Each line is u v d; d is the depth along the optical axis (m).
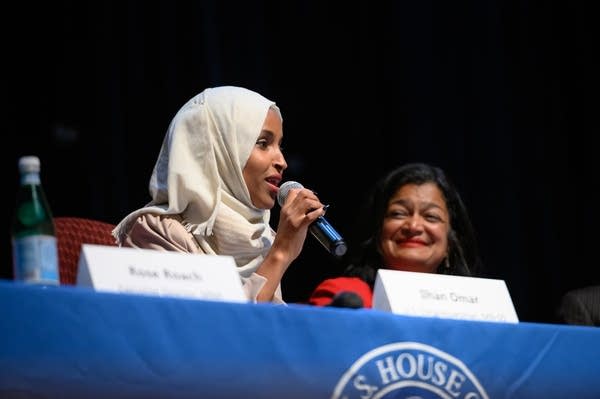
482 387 4.21
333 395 3.87
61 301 3.47
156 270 3.90
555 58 11.54
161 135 10.33
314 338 3.88
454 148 11.35
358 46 11.92
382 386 3.97
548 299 11.05
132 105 10.31
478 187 11.23
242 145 6.19
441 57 11.52
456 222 6.61
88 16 10.43
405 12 11.63
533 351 4.37
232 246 6.10
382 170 11.76
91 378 3.47
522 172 11.30
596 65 11.45
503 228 11.08
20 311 3.40
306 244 11.33
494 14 11.45
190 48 10.47
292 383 3.80
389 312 4.21
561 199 11.30
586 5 11.53
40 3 10.52
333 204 11.91
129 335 3.55
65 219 6.32
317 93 11.87
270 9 11.71
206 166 6.09
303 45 11.84
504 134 11.27
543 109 11.45
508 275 11.00
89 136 10.35
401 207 6.39
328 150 11.90
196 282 3.96
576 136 11.41
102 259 3.82
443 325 4.18
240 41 10.77
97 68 10.34
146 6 10.45
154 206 6.17
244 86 10.73
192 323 3.67
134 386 3.53
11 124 10.49
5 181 10.41
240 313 3.76
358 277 6.44
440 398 4.09
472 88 11.40
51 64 10.53
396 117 11.64
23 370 3.38
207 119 6.17
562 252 11.20
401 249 6.32
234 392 3.69
